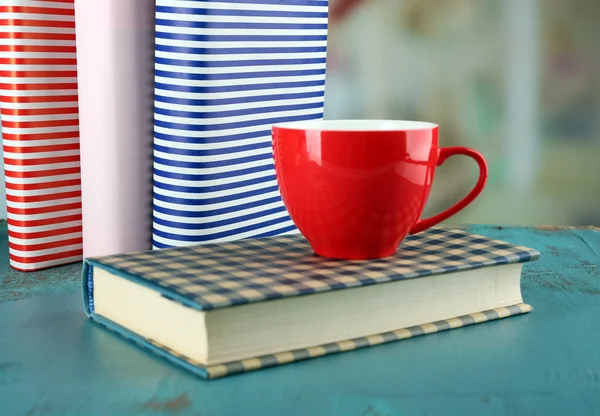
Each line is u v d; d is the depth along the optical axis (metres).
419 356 0.49
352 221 0.53
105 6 0.64
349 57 1.30
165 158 0.64
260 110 0.68
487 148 1.37
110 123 0.65
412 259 0.55
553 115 1.37
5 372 0.46
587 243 0.78
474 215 1.38
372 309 0.51
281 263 0.53
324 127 0.58
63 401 0.42
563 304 0.59
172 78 0.62
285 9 0.69
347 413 0.41
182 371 0.46
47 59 0.67
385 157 0.52
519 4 1.33
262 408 0.42
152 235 0.68
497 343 0.51
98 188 0.66
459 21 1.32
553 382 0.45
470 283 0.55
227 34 0.63
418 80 1.32
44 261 0.69
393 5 1.29
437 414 0.41
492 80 1.35
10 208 0.68
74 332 0.53
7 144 0.67
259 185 0.69
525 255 0.56
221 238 0.66
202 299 0.44
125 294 0.52
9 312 0.57
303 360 0.48
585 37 1.34
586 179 1.37
